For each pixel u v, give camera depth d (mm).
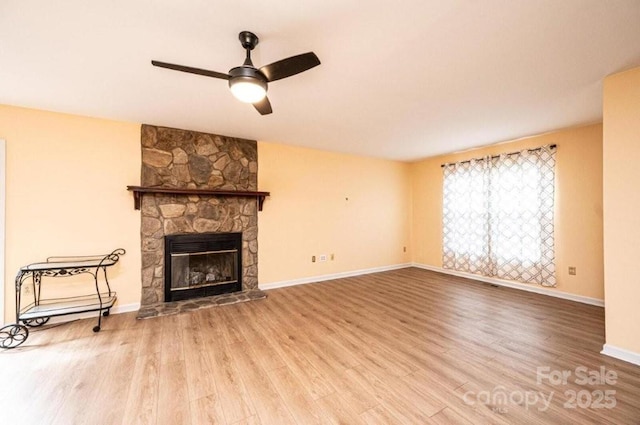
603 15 1562
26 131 2896
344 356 2314
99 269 3217
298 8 1494
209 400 1778
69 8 1482
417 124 3492
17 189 2857
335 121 3369
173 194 3637
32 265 2738
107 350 2416
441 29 1688
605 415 1644
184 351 2398
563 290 3797
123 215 3346
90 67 2105
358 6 1484
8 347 2439
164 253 3580
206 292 3852
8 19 1560
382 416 1637
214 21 1598
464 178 4984
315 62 1640
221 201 3977
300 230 4672
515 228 4223
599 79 2342
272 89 2494
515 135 3990
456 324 2963
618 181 2260
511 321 3029
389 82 2377
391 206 5809
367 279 4973
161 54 1944
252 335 2713
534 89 2527
